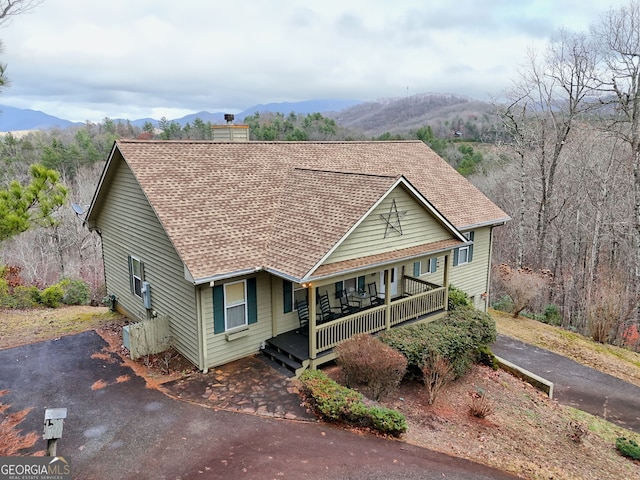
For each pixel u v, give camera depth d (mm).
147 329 12438
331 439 9062
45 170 15836
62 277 28531
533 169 31672
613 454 11156
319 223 12414
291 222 13086
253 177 15320
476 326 14586
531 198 31250
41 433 8891
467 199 20281
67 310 18094
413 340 12727
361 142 21484
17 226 14820
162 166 13734
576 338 20547
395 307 13789
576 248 28766
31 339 13812
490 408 11789
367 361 10570
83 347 13102
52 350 12898
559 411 13148
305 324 13547
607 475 10023
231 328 12055
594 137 27500
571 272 29609
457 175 22188
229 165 15406
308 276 10688
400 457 8750
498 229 36656
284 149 18016
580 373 16500
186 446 8547
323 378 10547
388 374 10789
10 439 8664
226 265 11141
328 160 18484
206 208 12836
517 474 9023
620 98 22734
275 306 12867
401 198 13375
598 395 14867
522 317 23297
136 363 12055
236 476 7734
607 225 26781
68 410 9742
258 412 9836
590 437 11812
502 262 34562
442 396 12438
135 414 9609
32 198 15438
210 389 10750
